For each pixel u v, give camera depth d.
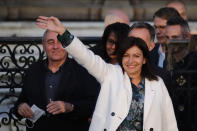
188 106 14.41
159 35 14.97
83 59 11.12
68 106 12.80
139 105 11.24
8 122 15.97
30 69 13.35
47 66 13.27
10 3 26.48
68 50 11.10
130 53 11.27
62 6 26.88
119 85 11.26
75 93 13.10
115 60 12.90
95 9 26.80
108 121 11.09
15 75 16.78
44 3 26.91
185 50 14.38
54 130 13.08
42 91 13.14
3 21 25.88
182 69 14.44
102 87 11.32
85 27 24.41
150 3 26.88
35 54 19.17
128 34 12.26
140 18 26.67
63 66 13.19
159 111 11.34
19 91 17.98
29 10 26.64
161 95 11.42
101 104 11.27
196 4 27.05
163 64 14.30
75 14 26.86
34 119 13.03
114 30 12.79
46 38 13.06
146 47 11.32
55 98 13.09
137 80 11.42
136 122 11.18
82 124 13.19
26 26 24.09
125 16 14.99
